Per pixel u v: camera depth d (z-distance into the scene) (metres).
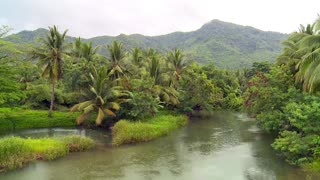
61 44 43.31
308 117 21.73
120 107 40.25
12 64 38.84
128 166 23.23
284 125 30.41
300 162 22.11
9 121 39.97
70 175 20.95
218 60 183.25
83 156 25.75
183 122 44.88
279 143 23.53
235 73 96.31
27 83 52.25
